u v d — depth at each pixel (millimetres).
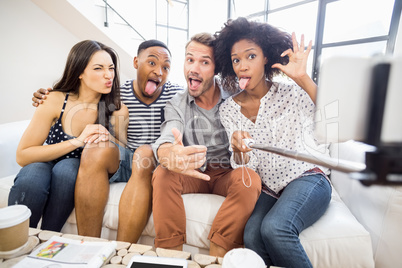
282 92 951
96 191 918
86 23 1806
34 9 1602
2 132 1186
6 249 571
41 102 1015
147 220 934
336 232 762
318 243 750
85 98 1060
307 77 892
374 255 767
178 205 842
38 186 876
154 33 2320
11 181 1067
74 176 928
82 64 1019
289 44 911
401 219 709
